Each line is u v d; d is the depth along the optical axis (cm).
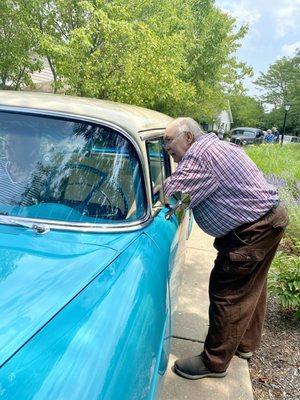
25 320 121
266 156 1366
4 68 988
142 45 956
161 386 195
